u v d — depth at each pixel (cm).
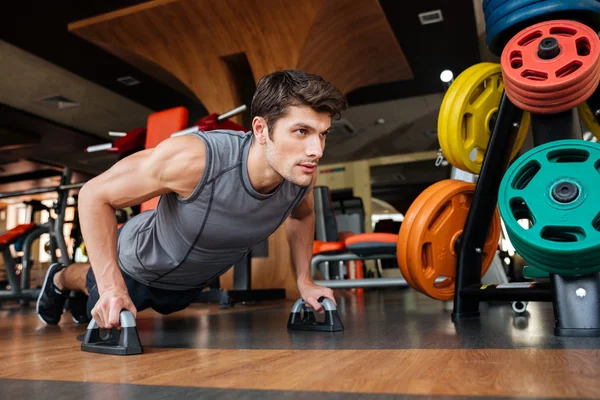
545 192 105
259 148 97
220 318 192
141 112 675
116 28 423
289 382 63
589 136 253
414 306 236
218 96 430
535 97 111
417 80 576
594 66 106
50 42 459
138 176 99
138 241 122
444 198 156
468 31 461
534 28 117
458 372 67
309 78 87
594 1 118
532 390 55
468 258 152
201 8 394
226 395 57
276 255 382
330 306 127
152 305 140
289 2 380
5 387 66
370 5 395
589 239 97
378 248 262
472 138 157
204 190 101
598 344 90
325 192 423
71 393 61
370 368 72
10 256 354
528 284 138
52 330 161
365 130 772
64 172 322
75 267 173
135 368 78
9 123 691
